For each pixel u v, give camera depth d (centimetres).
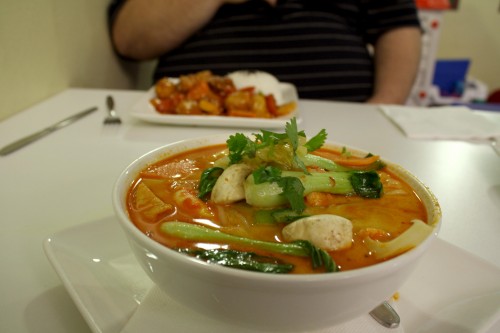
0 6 56
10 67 60
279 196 25
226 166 28
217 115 65
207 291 19
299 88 94
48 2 69
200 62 95
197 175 29
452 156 53
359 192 27
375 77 103
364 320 23
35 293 26
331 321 20
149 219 24
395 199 27
